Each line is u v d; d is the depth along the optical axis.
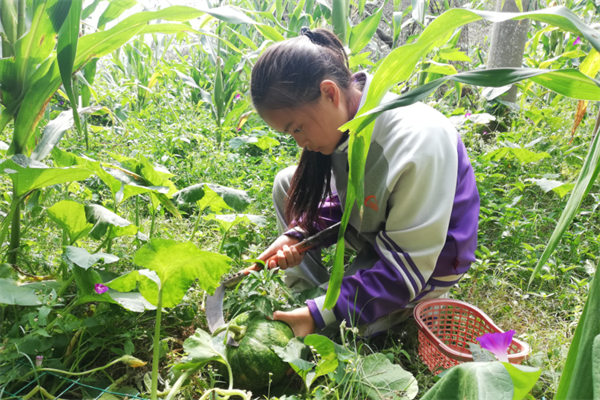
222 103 3.87
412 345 1.59
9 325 1.31
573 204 0.62
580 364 0.59
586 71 1.30
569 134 3.37
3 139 2.63
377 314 1.44
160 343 1.36
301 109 1.35
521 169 2.85
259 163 3.39
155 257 1.07
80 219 1.40
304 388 1.29
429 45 0.71
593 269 1.88
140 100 4.74
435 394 0.67
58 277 1.48
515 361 1.22
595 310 0.59
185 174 2.78
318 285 1.79
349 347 1.37
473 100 4.26
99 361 1.35
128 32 1.38
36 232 1.82
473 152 2.96
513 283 1.95
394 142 1.44
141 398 1.17
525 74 0.70
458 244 1.43
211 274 1.13
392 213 1.47
